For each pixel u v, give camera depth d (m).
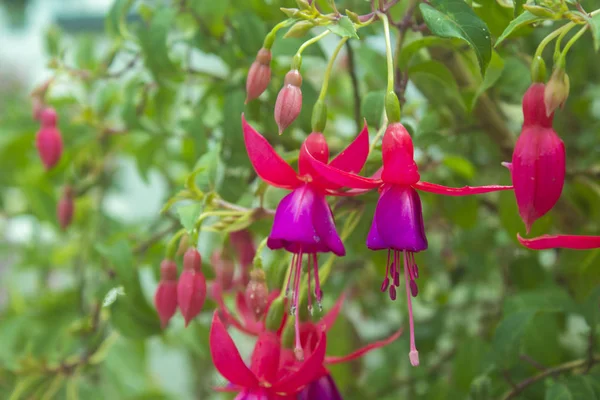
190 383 0.78
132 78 0.51
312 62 0.57
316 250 0.35
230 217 0.41
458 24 0.34
